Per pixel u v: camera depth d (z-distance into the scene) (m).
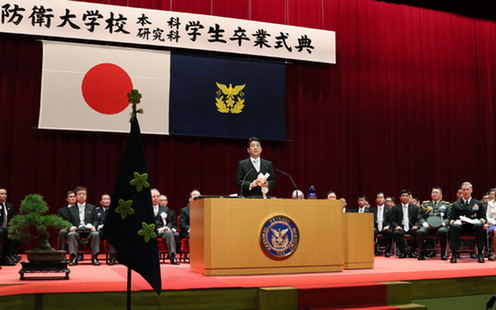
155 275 3.27
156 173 9.05
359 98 10.33
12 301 3.29
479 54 11.40
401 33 10.85
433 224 7.54
